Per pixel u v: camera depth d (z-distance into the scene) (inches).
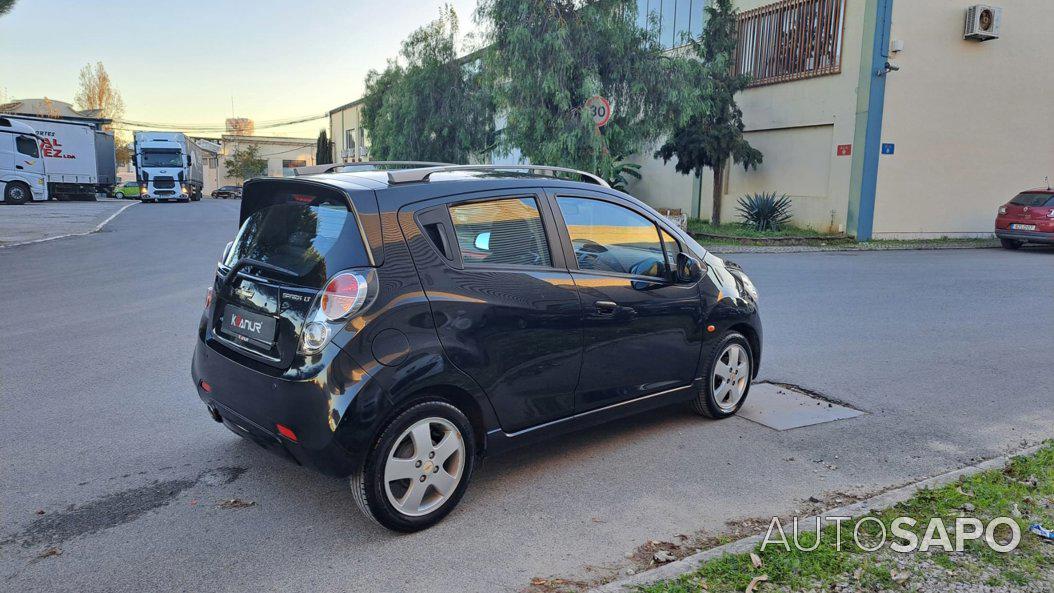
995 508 139.9
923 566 119.3
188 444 177.3
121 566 122.8
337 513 143.4
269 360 132.8
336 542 132.0
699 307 186.1
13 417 194.2
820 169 791.1
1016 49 800.3
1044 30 813.2
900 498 145.3
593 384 162.4
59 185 1476.4
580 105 688.4
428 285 134.0
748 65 871.7
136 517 140.3
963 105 781.9
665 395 182.7
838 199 767.1
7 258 533.3
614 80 700.0
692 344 185.9
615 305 163.6
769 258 608.7
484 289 141.1
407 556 127.3
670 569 118.6
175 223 911.7
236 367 139.1
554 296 151.9
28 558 124.7
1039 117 832.3
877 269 534.9
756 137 873.5
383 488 129.9
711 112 781.3
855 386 235.1
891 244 736.3
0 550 127.2
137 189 1924.2
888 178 754.2
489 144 913.5
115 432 184.4
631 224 174.9
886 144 743.7
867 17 719.7
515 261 148.7
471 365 137.9
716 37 787.4
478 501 149.9
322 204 137.3
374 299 127.3
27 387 220.4
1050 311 370.0
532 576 121.3
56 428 186.5
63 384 223.6
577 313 155.6
